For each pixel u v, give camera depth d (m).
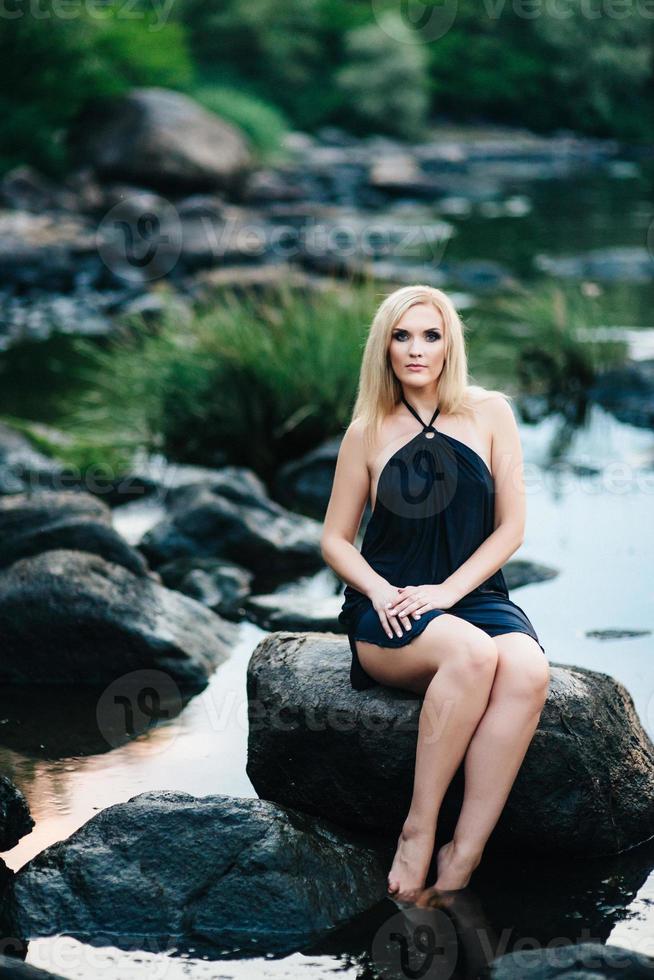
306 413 6.14
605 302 10.04
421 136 27.09
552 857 2.85
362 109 26.27
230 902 2.54
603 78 28.36
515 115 29.83
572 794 2.82
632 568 4.68
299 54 26.94
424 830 2.66
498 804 2.69
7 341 9.22
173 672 3.84
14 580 3.91
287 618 4.23
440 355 3.02
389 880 2.66
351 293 7.05
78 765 3.25
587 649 3.90
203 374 6.36
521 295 10.53
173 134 15.84
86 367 8.28
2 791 2.91
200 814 2.67
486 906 2.61
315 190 18.66
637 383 7.30
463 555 2.97
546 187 20.83
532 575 4.60
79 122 16.11
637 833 2.93
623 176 22.62
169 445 6.34
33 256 11.60
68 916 2.53
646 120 28.58
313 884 2.58
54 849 2.67
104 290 11.38
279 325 6.65
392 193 19.28
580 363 7.46
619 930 2.51
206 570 4.66
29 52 15.17
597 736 2.88
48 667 3.87
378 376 3.06
